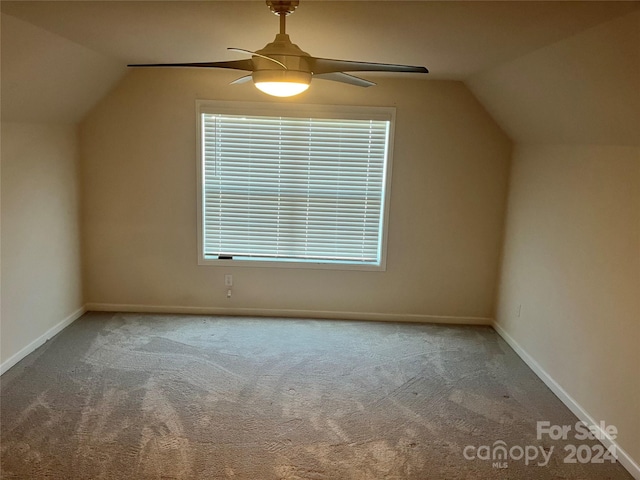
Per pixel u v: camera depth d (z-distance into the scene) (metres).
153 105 4.22
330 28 2.50
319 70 2.32
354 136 4.30
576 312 3.10
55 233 3.98
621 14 1.92
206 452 2.58
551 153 3.52
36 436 2.66
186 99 4.21
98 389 3.17
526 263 3.89
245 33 2.71
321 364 3.65
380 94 4.21
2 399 3.01
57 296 4.05
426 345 4.09
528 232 3.87
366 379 3.44
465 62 3.23
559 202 3.38
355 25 2.42
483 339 4.26
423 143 4.29
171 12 2.30
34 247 3.69
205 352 3.78
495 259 4.51
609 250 2.77
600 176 2.89
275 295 4.62
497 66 3.21
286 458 2.56
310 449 2.64
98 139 4.28
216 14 2.31
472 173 4.34
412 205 4.41
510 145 4.27
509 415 3.03
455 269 4.54
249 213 4.46
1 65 2.72
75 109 3.96
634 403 2.49
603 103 2.53
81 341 3.91
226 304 4.63
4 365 3.36
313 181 4.40
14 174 3.42
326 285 4.59
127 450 2.57
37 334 3.77
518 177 4.11
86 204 4.41
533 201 3.80
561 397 3.23
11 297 3.43
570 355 3.14
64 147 4.05
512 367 3.72
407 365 3.69
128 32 2.73
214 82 4.19
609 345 2.73
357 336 4.23
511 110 3.70
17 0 2.16
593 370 2.88
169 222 4.45
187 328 4.27
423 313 4.61
